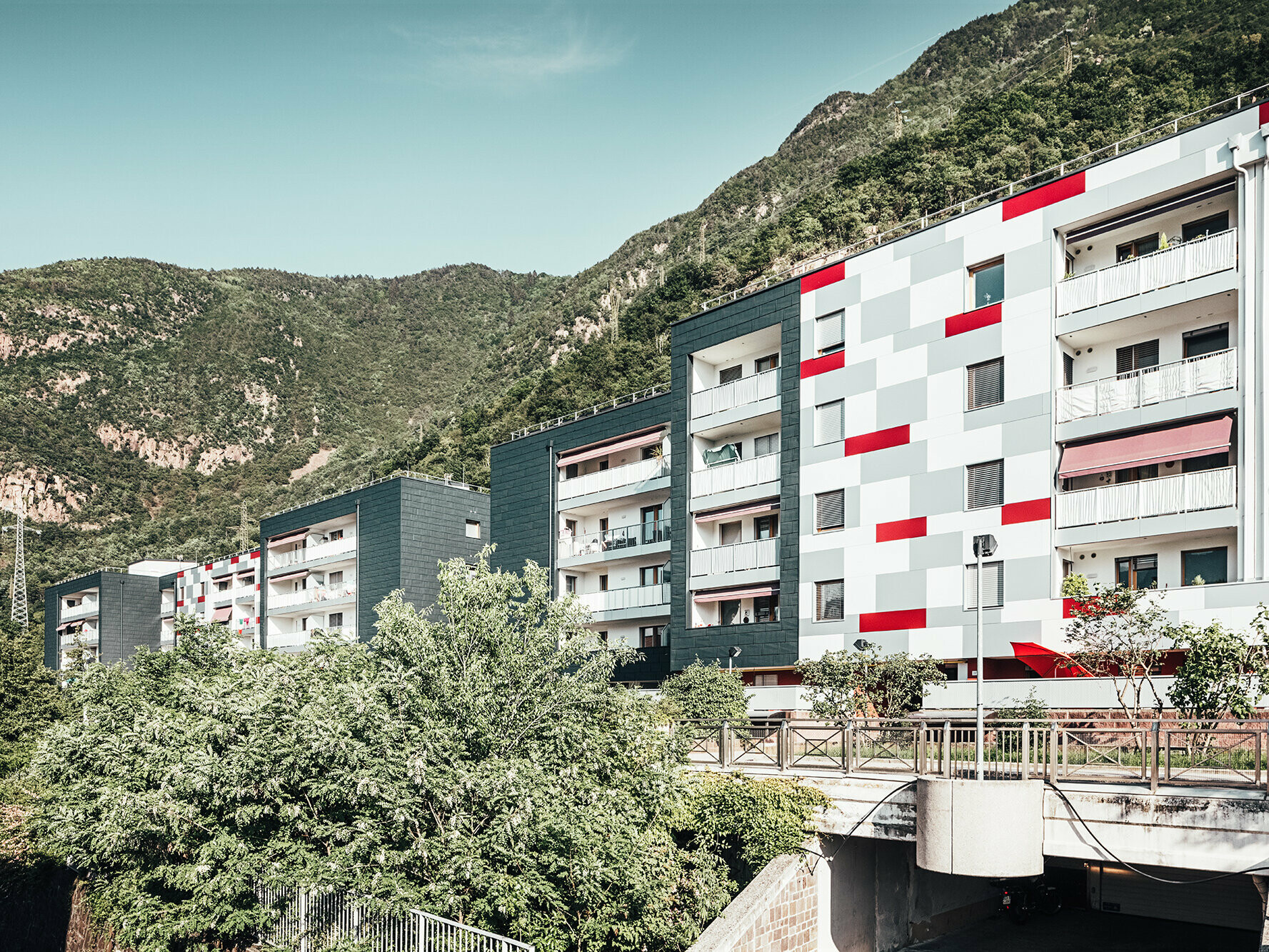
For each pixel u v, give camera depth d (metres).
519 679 15.92
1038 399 25.27
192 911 16.50
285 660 17.30
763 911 15.77
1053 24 156.88
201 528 138.00
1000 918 22.47
